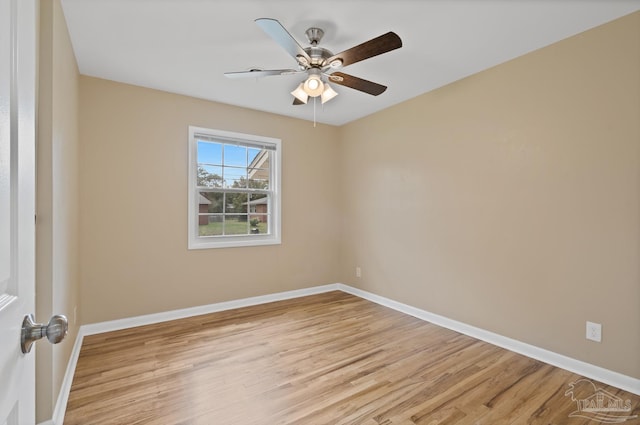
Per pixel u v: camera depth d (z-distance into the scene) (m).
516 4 1.89
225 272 3.59
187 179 3.34
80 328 2.77
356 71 2.79
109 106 2.95
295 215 4.12
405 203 3.52
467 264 2.90
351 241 4.32
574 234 2.22
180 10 1.96
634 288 1.96
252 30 2.17
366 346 2.62
